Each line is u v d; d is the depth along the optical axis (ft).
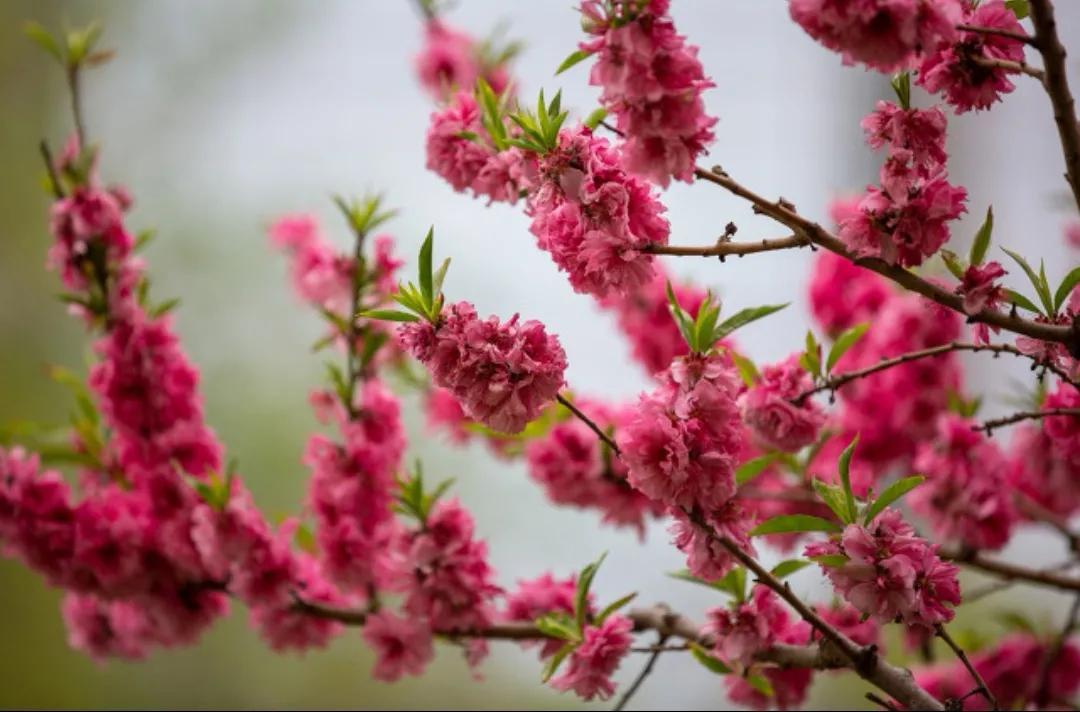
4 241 20.27
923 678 9.24
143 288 9.05
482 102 8.52
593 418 9.26
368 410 9.01
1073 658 9.21
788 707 8.63
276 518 9.14
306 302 9.45
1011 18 7.91
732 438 8.00
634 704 12.36
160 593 9.04
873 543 7.91
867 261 7.92
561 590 8.78
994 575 9.22
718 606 8.38
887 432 9.43
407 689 17.74
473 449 18.66
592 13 7.79
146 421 8.96
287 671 17.81
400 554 8.76
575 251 7.95
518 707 17.48
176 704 17.34
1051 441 8.98
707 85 7.78
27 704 16.56
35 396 19.25
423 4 9.68
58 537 8.96
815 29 7.72
